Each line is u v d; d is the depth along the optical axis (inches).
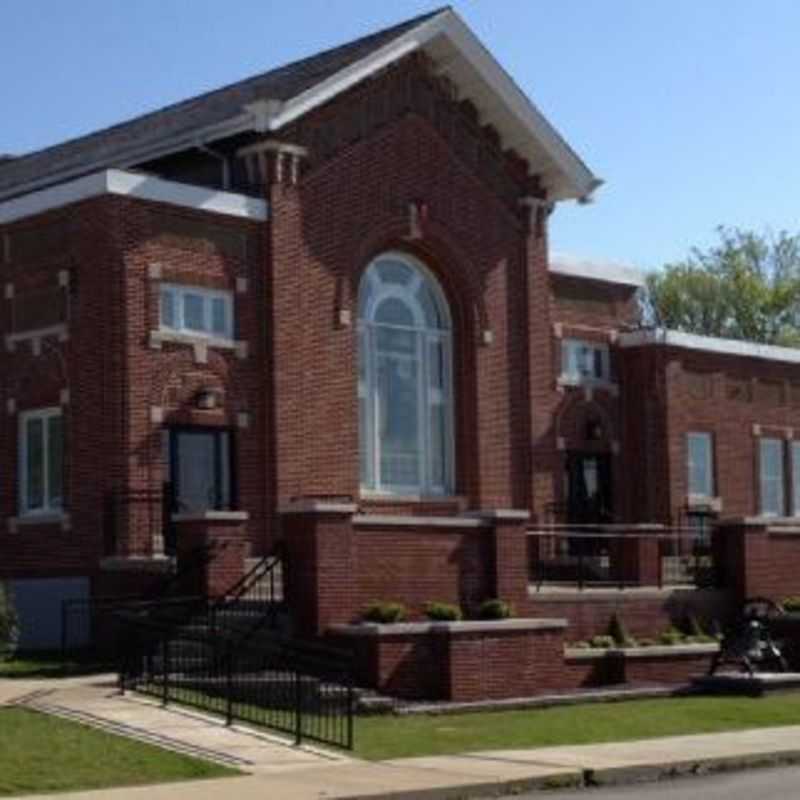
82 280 1096.8
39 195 1123.3
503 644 967.6
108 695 827.4
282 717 820.6
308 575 938.7
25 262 1136.2
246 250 1173.7
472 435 1325.0
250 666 910.4
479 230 1343.5
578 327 1510.8
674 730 864.9
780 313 2817.4
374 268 1290.6
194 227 1138.0
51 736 705.6
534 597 1079.6
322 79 1206.9
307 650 925.2
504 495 1343.5
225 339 1149.1
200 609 962.7
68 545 1098.7
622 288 1572.3
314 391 1202.6
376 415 1274.6
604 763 718.5
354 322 1243.2
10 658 976.3
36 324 1128.2
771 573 1237.1
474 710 914.1
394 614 948.0
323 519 940.6
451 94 1330.0
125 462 1076.5
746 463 1627.7
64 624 1025.5
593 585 1253.1
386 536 981.2
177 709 802.8
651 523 1521.9
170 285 1119.6
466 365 1331.2
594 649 1059.3
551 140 1363.2
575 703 968.9
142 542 1073.5
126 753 688.4
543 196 1392.7
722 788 673.0
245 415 1158.3
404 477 1290.6
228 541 987.9
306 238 1206.9
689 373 1567.4
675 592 1181.1
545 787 677.9
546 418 1382.9
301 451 1187.3
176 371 1114.7
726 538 1230.3
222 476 1143.6
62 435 1109.1
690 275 2844.5
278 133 1192.2
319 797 608.1
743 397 1632.6
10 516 1135.6
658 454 1529.3
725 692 1036.5
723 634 1178.0
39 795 607.8
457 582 1019.9
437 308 1334.9
